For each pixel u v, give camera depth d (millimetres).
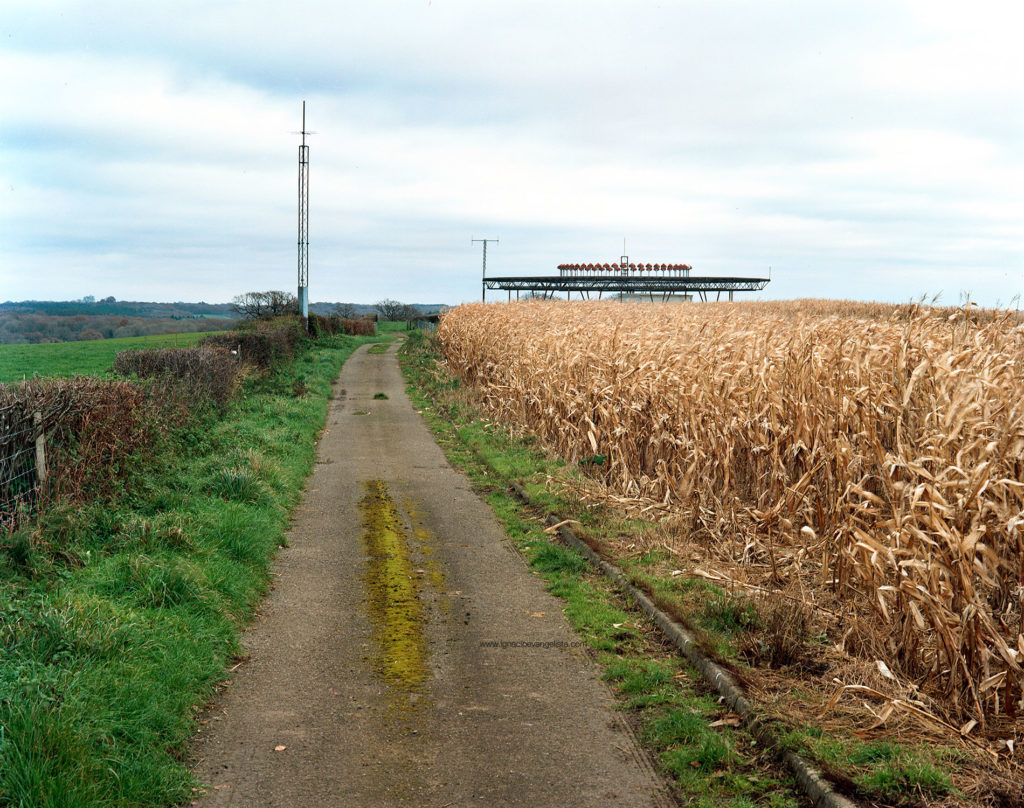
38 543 7172
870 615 6762
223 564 7906
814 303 42094
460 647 6660
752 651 6105
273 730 5180
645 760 4855
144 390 11992
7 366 30078
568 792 4480
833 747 4672
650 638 6805
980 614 5086
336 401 25281
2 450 7289
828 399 8664
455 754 4895
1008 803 4105
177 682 5484
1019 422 6000
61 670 5109
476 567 8984
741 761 4762
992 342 8789
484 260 73250
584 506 11039
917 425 7855
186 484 10516
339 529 10570
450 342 31406
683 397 11055
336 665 6262
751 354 11305
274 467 12570
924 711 4949
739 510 9727
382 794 4434
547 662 6359
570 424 14461
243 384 21344
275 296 54938
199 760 4777
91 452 8859
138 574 6941
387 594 8008
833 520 7730
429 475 14281
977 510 5543
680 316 18188
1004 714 5285
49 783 3961
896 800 4145
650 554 8875
